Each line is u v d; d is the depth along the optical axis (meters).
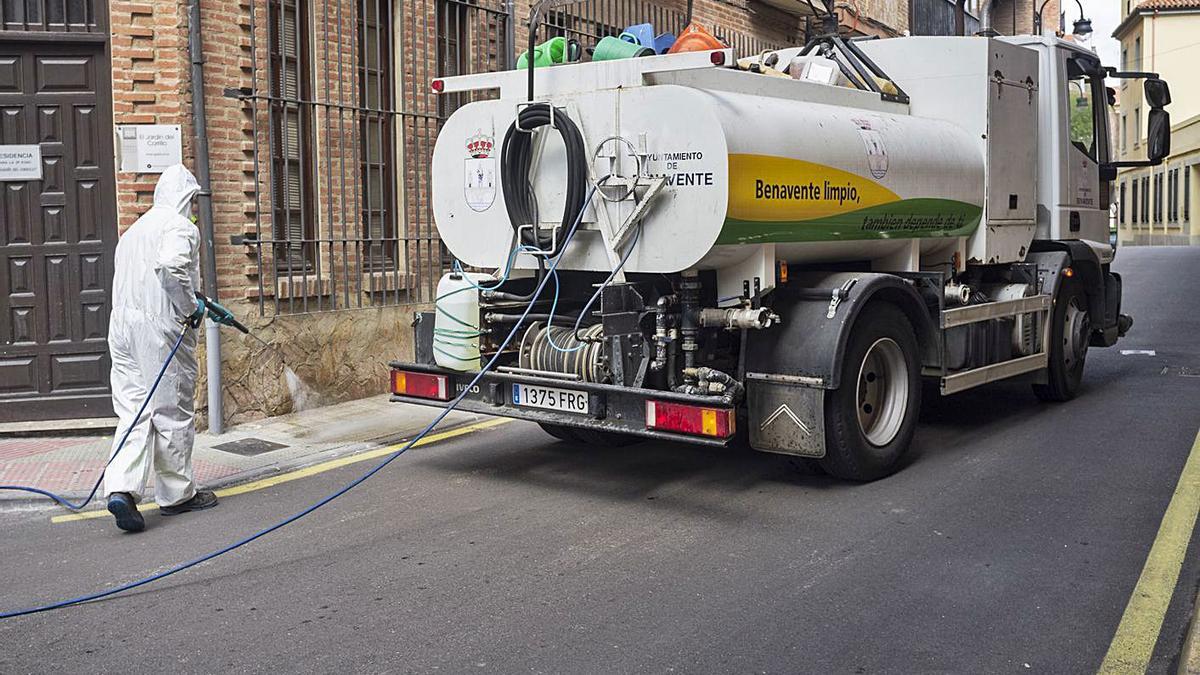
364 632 4.46
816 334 6.25
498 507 6.27
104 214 8.30
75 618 4.67
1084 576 5.05
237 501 6.52
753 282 6.12
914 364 6.99
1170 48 46.97
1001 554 5.37
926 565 5.21
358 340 9.56
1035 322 8.66
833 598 4.79
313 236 9.34
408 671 4.08
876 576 5.06
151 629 4.54
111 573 5.25
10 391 8.28
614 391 5.98
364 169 9.80
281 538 5.75
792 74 7.40
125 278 6.08
